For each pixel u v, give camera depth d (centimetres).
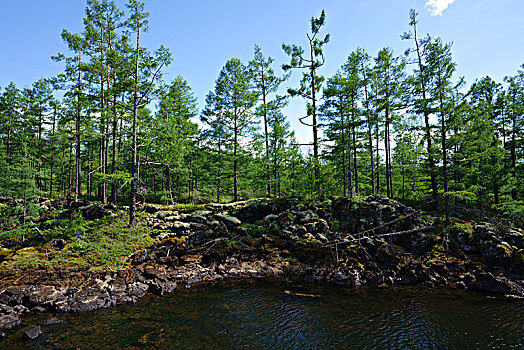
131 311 1083
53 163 3241
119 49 2153
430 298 1226
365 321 990
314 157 2345
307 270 1561
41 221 1984
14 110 3167
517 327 931
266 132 2864
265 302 1182
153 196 2958
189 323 974
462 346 812
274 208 2253
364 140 2691
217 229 2005
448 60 1986
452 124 1959
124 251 1591
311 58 2403
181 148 2606
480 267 1483
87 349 797
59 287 1216
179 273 1516
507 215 2252
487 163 2412
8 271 1318
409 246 1712
